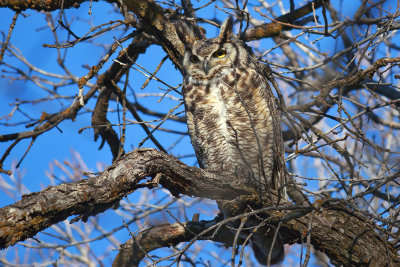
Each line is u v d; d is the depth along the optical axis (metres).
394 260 8.59
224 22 10.96
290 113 9.63
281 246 9.77
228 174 8.30
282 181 9.92
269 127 9.86
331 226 8.56
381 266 8.48
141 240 9.61
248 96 9.80
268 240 9.47
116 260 9.67
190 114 10.29
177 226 9.69
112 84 11.62
